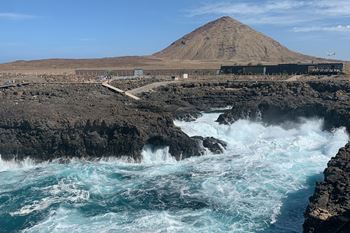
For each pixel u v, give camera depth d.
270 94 74.00
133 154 48.78
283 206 35.28
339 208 29.12
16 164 49.50
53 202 38.19
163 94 81.12
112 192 40.03
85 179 43.59
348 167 35.06
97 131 50.72
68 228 33.06
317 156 48.19
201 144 50.62
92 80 93.62
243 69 114.69
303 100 64.94
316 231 27.17
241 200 36.78
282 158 47.94
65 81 90.62
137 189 40.50
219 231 31.56
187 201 37.22
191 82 91.62
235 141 55.72
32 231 33.03
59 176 44.81
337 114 56.91
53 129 50.75
